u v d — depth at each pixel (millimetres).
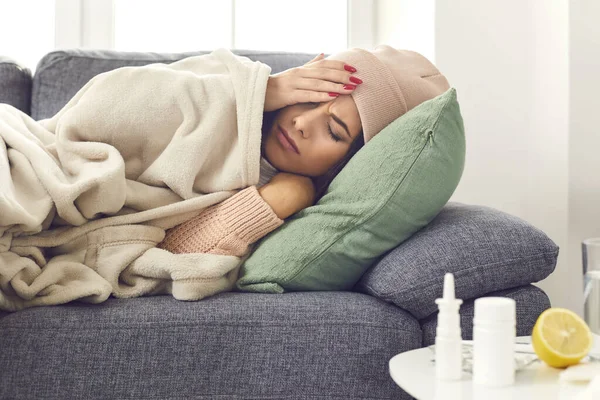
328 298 1281
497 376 903
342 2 2398
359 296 1312
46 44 2281
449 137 1358
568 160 1861
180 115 1514
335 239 1348
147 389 1179
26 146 1422
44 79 1891
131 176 1519
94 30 2289
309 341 1213
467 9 2070
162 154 1491
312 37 2393
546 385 906
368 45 2404
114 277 1335
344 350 1214
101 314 1207
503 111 2086
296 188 1481
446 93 1374
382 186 1346
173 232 1475
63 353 1170
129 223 1416
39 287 1261
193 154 1475
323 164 1540
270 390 1200
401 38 2275
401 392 1223
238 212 1429
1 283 1261
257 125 1501
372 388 1215
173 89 1511
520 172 2088
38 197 1367
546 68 1968
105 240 1379
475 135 2076
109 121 1479
